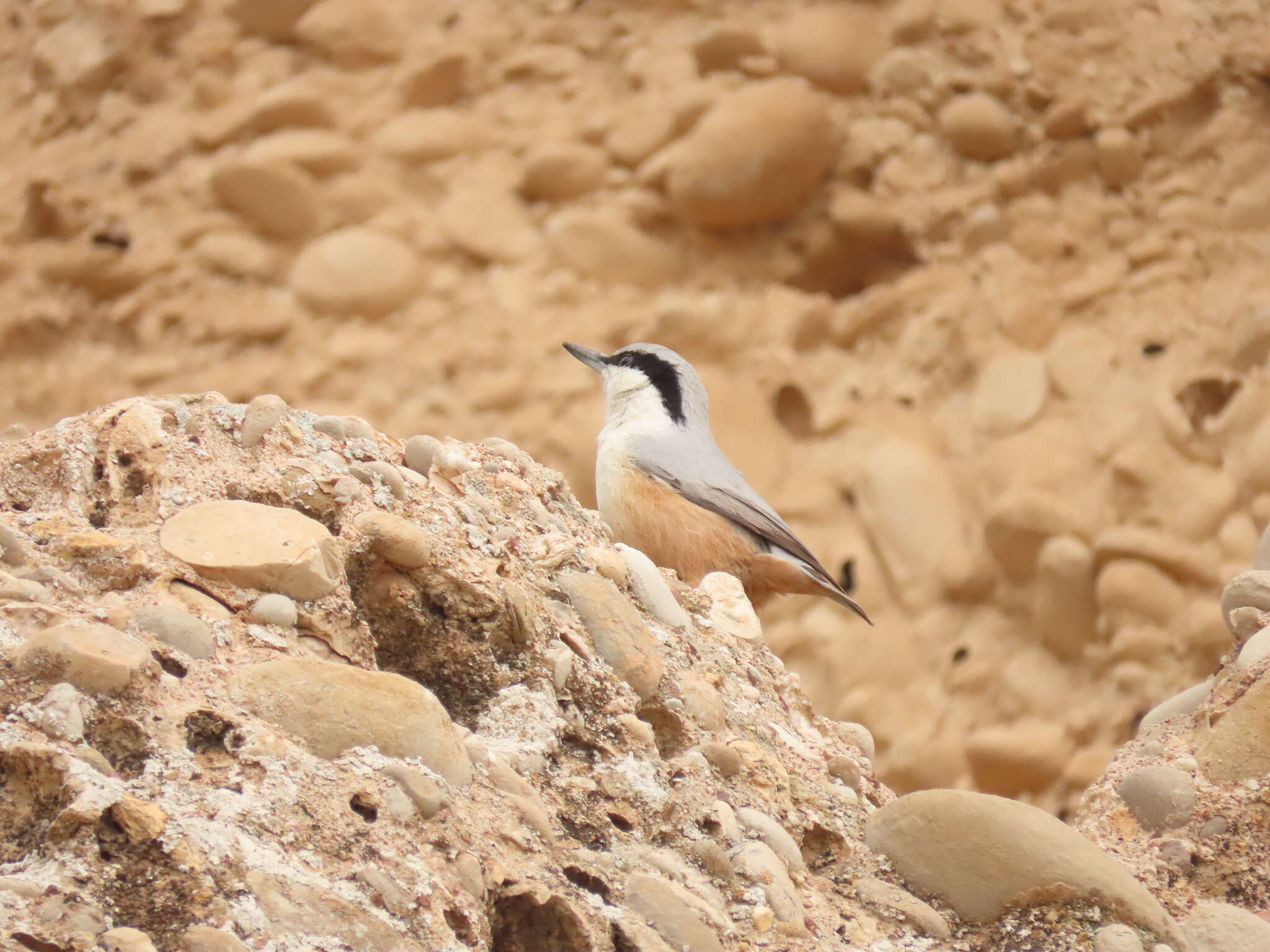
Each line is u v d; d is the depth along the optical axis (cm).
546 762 401
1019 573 1321
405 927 302
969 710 1296
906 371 1417
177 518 403
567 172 1459
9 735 304
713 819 407
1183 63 1438
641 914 350
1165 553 1278
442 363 1412
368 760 340
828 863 430
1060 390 1370
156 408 451
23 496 423
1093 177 1438
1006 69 1451
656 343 1422
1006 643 1315
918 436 1384
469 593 426
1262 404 1310
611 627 459
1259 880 441
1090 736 1266
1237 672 513
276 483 438
